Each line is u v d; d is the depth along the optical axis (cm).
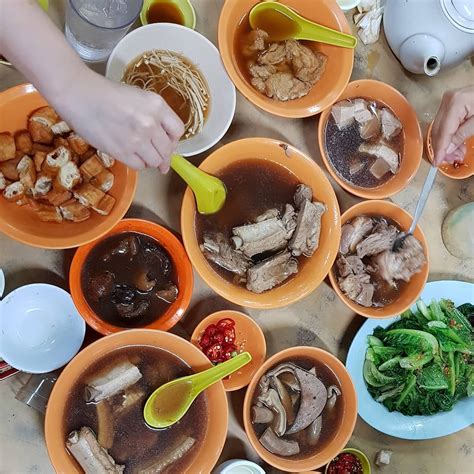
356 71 161
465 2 139
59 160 128
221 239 144
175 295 140
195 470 139
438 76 166
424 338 158
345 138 154
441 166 161
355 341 153
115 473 135
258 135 155
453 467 166
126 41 137
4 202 128
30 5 95
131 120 103
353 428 148
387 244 152
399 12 149
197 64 145
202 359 137
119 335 131
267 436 145
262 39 146
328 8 145
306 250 145
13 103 127
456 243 162
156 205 148
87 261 136
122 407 138
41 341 136
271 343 155
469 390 163
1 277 134
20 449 140
